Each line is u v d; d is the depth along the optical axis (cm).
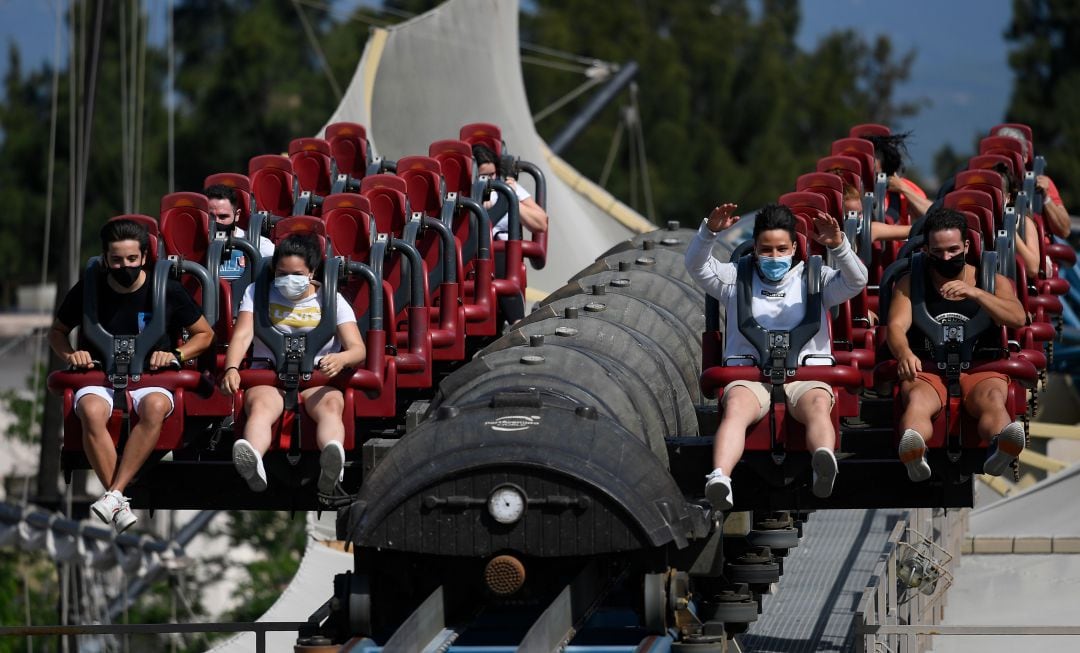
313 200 3594
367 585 2411
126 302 2675
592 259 7706
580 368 2655
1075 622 4669
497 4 7694
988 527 5638
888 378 2625
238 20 17862
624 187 17050
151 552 7031
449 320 3148
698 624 2417
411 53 7650
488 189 3569
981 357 2627
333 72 17025
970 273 2623
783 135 19925
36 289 17425
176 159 16312
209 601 9256
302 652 2391
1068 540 5106
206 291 2764
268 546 9138
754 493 2734
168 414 2656
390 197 3262
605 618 2488
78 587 7925
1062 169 18025
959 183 3294
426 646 2336
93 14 7931
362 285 2967
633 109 13838
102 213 16212
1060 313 3497
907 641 3934
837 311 2834
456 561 2494
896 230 3350
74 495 7650
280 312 2612
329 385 2611
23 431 9706
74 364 2650
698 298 3441
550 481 2325
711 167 17538
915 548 4341
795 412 2536
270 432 2562
